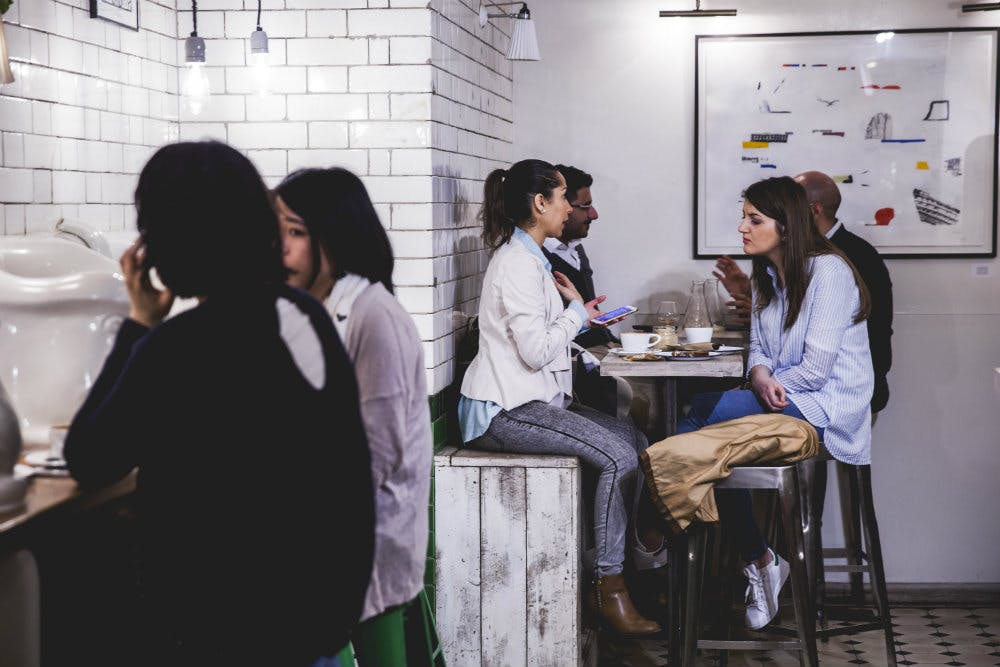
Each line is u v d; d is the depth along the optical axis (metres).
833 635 3.84
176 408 1.50
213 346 1.51
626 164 5.11
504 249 3.84
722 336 4.47
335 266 2.21
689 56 5.02
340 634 1.58
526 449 3.77
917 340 4.95
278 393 1.52
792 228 3.71
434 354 3.76
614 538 3.79
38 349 2.11
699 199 5.06
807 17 4.93
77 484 1.78
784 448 3.36
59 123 2.98
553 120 5.14
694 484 3.31
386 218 3.71
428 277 3.72
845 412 3.71
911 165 4.90
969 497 4.98
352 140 3.72
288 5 3.71
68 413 2.11
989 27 4.81
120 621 1.91
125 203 3.37
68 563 1.90
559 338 3.74
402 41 3.67
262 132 3.76
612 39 5.07
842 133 4.94
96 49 3.18
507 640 3.72
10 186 2.75
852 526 4.61
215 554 1.50
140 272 1.73
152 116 3.57
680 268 5.11
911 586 4.96
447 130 3.92
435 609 3.75
